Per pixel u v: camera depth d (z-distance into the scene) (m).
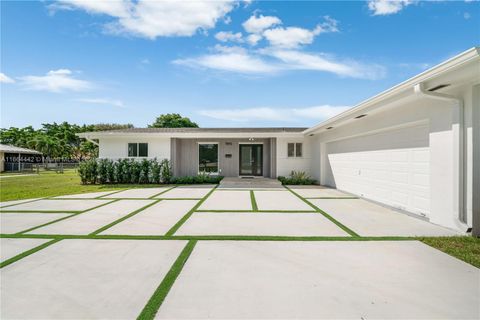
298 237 4.38
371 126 8.00
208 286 2.68
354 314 2.19
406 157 6.48
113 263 3.29
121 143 14.07
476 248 3.79
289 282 2.76
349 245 3.96
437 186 5.23
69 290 2.61
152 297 2.47
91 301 2.41
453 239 4.21
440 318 2.14
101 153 14.11
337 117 8.75
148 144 13.95
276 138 14.27
